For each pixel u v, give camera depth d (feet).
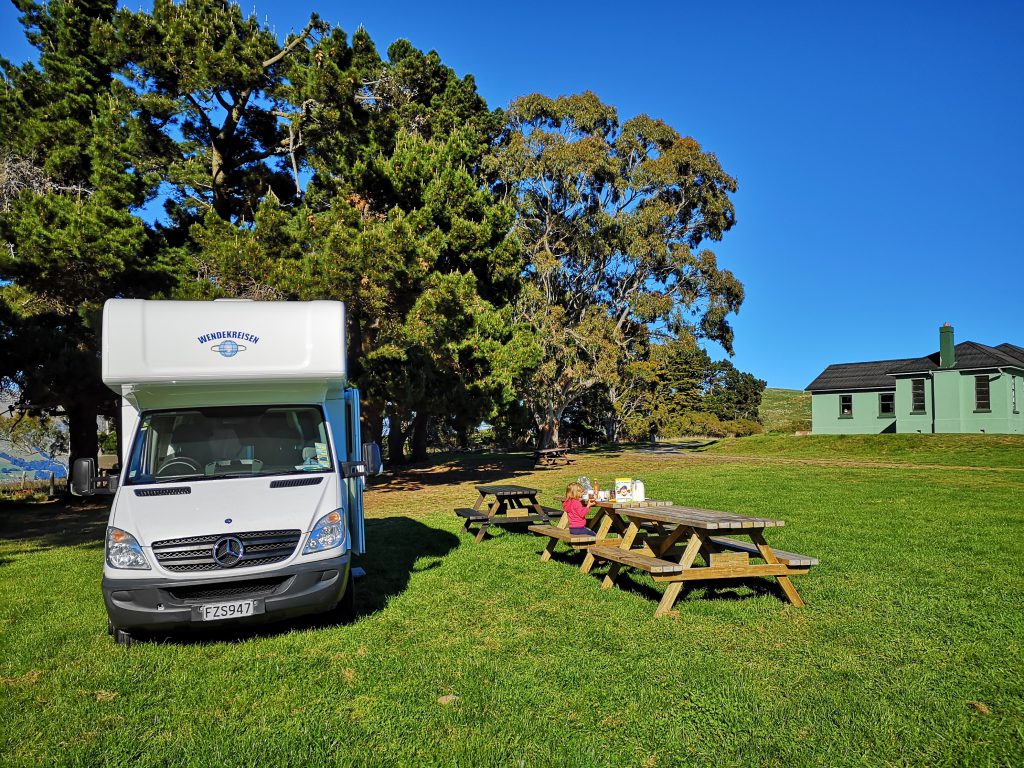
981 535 32.40
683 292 132.57
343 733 13.35
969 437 96.89
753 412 229.66
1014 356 112.37
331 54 56.85
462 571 27.53
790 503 44.88
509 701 14.62
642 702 14.38
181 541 18.62
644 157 131.44
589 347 110.11
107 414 72.79
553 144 119.24
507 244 71.82
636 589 24.34
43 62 62.95
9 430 99.55
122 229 51.29
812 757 12.02
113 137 55.88
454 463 107.45
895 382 119.34
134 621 18.15
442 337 62.44
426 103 95.30
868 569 25.73
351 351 66.64
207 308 22.25
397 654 17.81
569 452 125.80
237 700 15.10
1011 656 16.55
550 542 30.40
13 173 57.11
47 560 35.47
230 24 55.06
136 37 52.65
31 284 53.57
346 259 51.49
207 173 64.18
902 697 14.26
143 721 14.19
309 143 63.00
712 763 11.98
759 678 15.51
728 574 21.11
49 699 15.43
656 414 129.29
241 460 21.99
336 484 21.21
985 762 11.71
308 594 19.06
